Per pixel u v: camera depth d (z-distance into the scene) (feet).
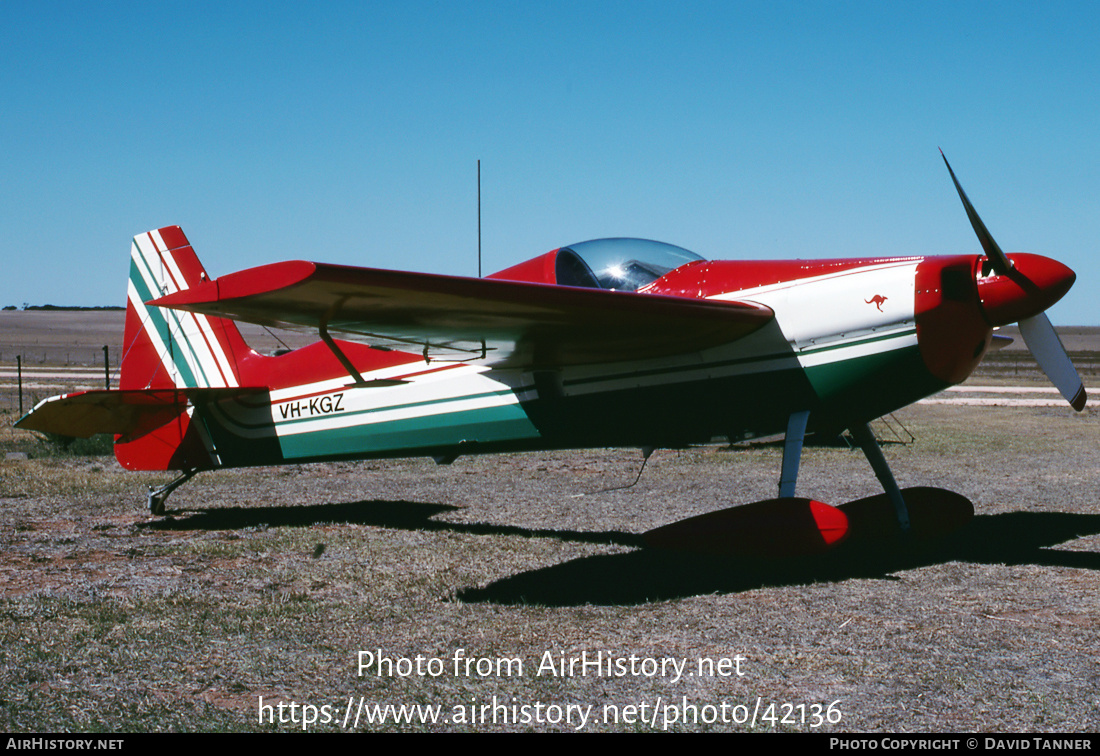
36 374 110.83
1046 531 20.61
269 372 23.82
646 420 18.66
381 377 22.08
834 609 14.05
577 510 24.40
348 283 12.34
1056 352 18.98
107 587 15.79
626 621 13.48
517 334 16.71
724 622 13.38
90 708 10.18
